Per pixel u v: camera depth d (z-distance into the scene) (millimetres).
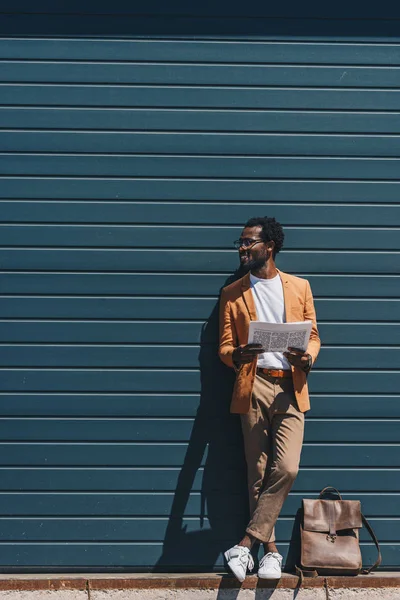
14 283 5141
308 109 5262
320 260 5223
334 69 5277
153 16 5250
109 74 5230
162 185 5207
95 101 5215
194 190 5219
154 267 5188
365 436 5160
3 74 5203
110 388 5129
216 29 5262
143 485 5113
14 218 5160
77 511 5086
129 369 5148
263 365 4867
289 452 4758
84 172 5191
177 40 5246
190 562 5082
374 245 5230
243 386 4820
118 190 5199
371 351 5199
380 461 5160
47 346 5133
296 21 5277
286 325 4473
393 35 5293
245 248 4859
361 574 5020
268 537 4723
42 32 5223
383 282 5230
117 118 5219
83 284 5160
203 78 5242
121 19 5242
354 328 5207
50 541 5074
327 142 5254
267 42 5266
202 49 5250
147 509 5102
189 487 5117
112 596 4855
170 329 5168
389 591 4895
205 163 5227
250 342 4555
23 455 5090
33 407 5105
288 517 5133
